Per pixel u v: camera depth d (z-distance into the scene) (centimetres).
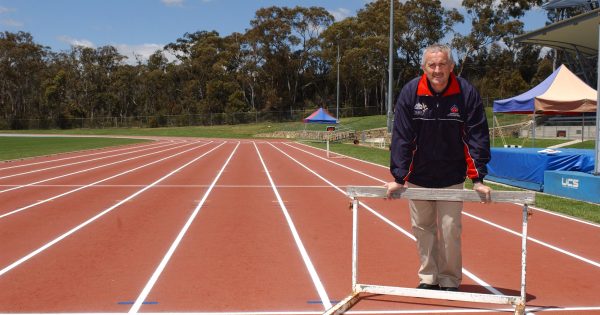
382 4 6956
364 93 8312
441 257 490
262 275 577
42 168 2011
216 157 2758
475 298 453
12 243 727
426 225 490
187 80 8938
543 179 1327
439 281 496
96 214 966
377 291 479
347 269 603
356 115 7512
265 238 768
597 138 1170
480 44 6850
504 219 935
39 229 824
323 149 3553
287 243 736
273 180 1602
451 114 445
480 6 6625
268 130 6469
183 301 488
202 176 1720
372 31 7044
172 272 587
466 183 1576
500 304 480
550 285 547
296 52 8431
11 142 4484
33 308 468
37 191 1302
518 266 624
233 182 1538
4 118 8325
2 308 468
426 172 471
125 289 525
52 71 8875
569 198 1197
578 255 679
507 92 6322
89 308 468
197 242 739
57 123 8212
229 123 7706
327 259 648
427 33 6900
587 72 4359
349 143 4466
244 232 809
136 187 1399
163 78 8894
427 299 493
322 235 791
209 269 600
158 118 8044
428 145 459
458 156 462
